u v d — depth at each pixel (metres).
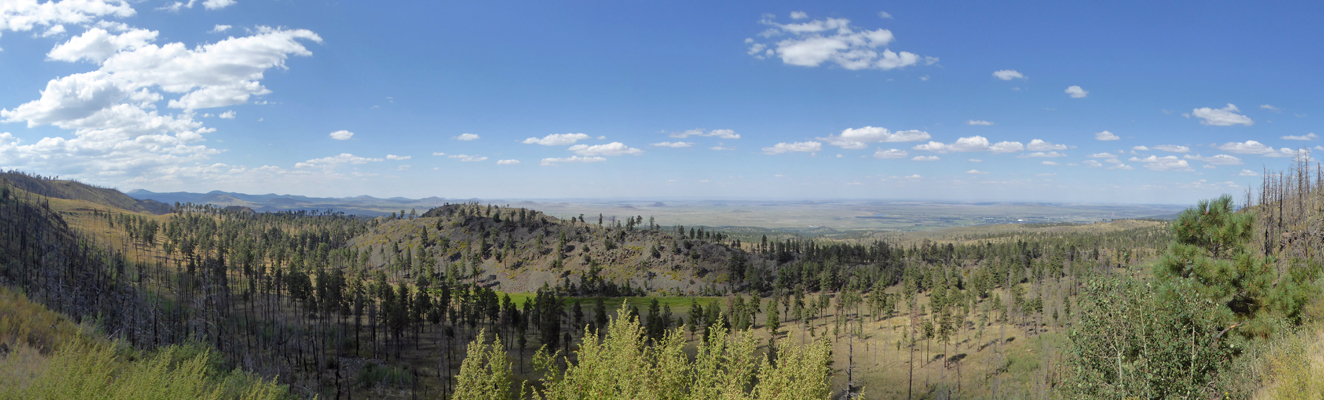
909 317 182.38
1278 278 22.66
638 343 30.66
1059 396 22.81
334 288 174.50
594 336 31.00
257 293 193.62
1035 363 106.56
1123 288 20.33
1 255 125.56
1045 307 161.75
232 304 171.50
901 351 140.62
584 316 191.38
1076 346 21.16
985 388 104.50
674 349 31.08
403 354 138.62
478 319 175.62
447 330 152.75
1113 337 19.92
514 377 102.25
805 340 157.75
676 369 30.28
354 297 175.88
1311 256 27.12
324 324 154.38
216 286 176.38
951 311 175.75
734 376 30.06
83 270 139.38
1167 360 18.98
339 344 136.88
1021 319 160.12
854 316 188.88
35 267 124.88
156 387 21.09
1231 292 22.61
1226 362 19.64
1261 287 22.16
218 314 147.00
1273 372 18.91
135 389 20.39
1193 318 19.25
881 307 188.12
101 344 31.11
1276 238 30.89
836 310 194.00
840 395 103.69
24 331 27.39
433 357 136.38
